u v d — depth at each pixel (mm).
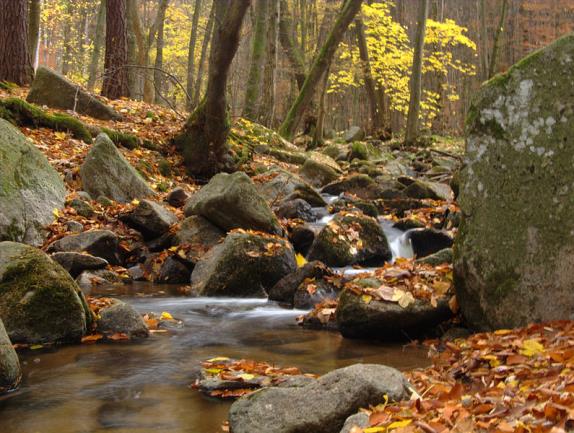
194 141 12680
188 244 8047
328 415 3006
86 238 7730
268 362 4531
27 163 8289
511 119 4832
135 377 4176
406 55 23422
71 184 9484
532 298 4590
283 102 29047
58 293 4934
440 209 9961
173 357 4645
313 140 21359
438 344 4934
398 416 2824
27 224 7734
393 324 5066
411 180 12445
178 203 10102
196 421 3412
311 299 6340
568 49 4617
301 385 3627
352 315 5141
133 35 19797
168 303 6484
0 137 8055
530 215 4656
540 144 4664
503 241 4777
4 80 15117
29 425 3363
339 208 10469
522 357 3846
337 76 24797
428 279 5398
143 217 8461
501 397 3096
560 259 4477
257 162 14023
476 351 4180
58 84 12852
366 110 34469
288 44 24078
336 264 7961
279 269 7137
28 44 16062
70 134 11531
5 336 4031
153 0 38031
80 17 34281
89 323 5172
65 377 4156
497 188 4871
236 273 6891
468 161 5074
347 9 17641
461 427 2668
